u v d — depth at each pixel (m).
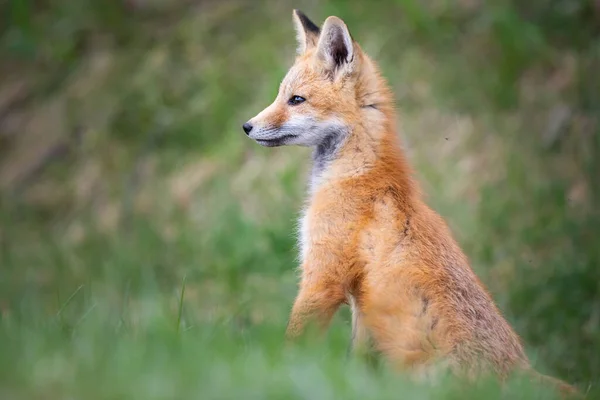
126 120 20.64
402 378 7.10
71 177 20.58
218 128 19.38
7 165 21.48
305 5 20.34
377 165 8.88
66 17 22.69
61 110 21.59
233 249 16.28
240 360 6.85
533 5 18.31
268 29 20.20
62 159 21.02
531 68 17.62
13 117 22.19
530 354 10.88
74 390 5.91
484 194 16.23
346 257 8.45
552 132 16.81
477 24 18.20
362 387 6.43
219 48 20.58
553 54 17.62
